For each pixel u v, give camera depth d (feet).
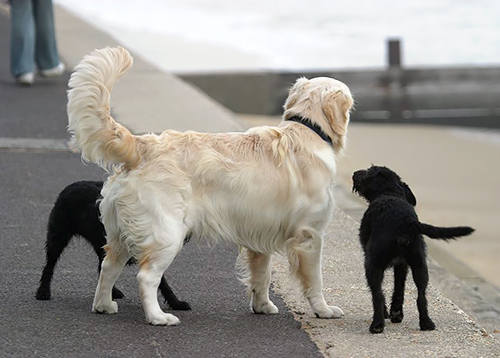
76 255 37.09
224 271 35.65
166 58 177.78
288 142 30.25
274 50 196.34
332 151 31.12
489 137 116.16
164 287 30.73
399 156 100.42
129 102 70.74
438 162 97.71
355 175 31.48
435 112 126.82
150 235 28.12
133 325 28.66
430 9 247.91
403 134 117.39
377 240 28.48
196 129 61.41
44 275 31.53
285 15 244.42
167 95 74.43
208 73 119.85
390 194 30.09
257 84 121.08
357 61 185.98
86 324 28.63
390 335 28.30
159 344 26.96
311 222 30.07
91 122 28.14
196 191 28.73
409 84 126.31
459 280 41.39
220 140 29.68
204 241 39.27
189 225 28.73
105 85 28.27
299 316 30.48
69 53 91.35
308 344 27.37
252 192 29.22
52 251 31.48
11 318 29.04
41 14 77.15
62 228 31.45
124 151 28.27
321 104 31.14
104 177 50.26
